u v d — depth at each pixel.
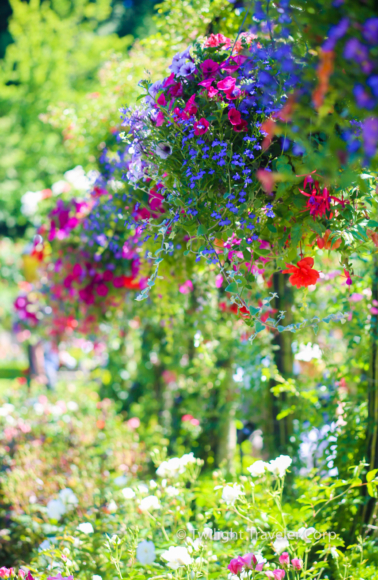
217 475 2.60
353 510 2.54
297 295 3.09
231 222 1.88
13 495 3.34
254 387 3.33
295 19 1.42
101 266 3.76
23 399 5.50
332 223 1.88
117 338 5.23
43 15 10.57
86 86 10.41
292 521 2.47
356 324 2.78
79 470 3.79
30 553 2.87
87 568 2.42
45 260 4.52
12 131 10.27
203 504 2.79
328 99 1.33
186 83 2.02
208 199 1.90
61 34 10.36
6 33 13.74
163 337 5.12
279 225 1.92
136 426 4.88
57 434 4.53
